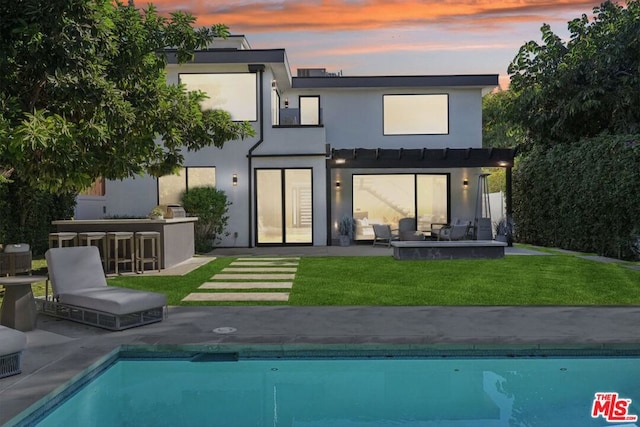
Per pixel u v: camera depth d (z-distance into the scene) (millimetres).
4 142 5168
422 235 14203
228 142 15336
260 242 15422
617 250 11961
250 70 15188
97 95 6004
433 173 17672
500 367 4730
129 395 4109
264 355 4816
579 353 4785
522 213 16984
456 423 3604
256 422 3629
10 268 8320
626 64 15523
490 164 15320
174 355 4844
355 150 15188
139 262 10734
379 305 6578
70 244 10633
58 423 3605
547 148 16672
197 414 3773
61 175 6371
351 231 15844
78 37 5574
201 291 7781
